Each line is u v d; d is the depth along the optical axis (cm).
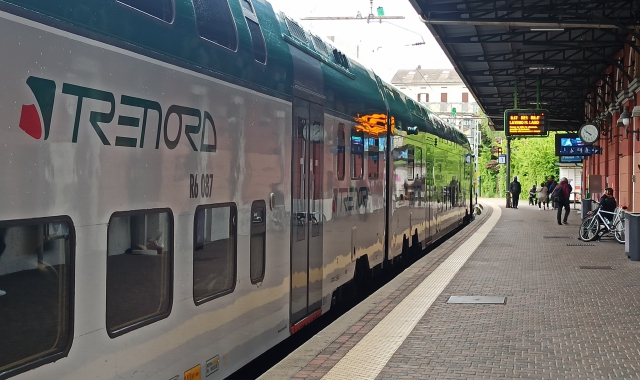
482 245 1930
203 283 536
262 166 654
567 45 2291
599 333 825
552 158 6600
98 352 405
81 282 388
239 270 604
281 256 712
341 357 711
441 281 1241
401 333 821
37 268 356
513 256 1647
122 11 428
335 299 980
